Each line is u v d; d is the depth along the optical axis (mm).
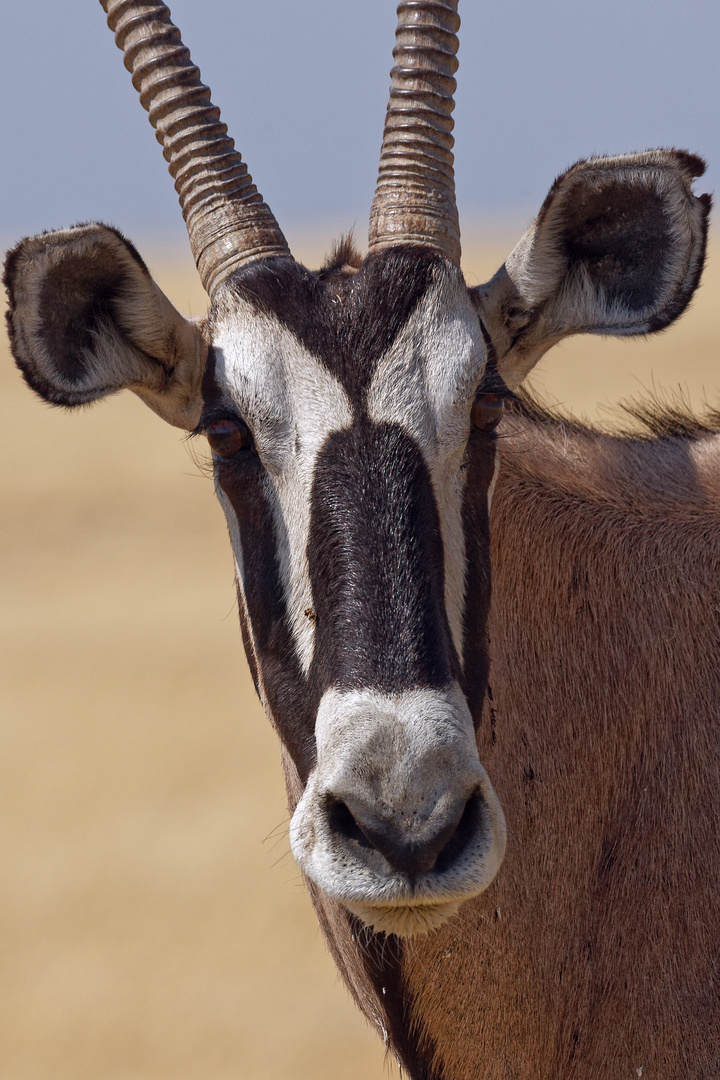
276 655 16422
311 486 16000
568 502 19109
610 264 18641
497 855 14422
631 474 19594
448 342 16672
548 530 18844
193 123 18234
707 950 17562
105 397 18344
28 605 81250
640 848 18000
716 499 19375
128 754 56156
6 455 136000
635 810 18141
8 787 53188
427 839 13828
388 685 14453
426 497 15797
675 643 18516
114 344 18219
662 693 18375
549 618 18578
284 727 16375
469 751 14383
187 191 18359
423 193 17375
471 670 16328
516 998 18062
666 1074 17531
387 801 13930
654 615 18609
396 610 14914
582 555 18797
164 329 18125
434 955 18000
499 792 18062
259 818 49812
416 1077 18641
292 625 16172
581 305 18672
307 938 42719
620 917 17891
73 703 62281
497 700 18188
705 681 18375
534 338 18859
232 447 16875
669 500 19359
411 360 16406
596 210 18062
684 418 21031
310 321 16625
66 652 70688
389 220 17344
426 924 14766
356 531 15445
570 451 19781
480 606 16578
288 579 16219
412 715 14188
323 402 16281
